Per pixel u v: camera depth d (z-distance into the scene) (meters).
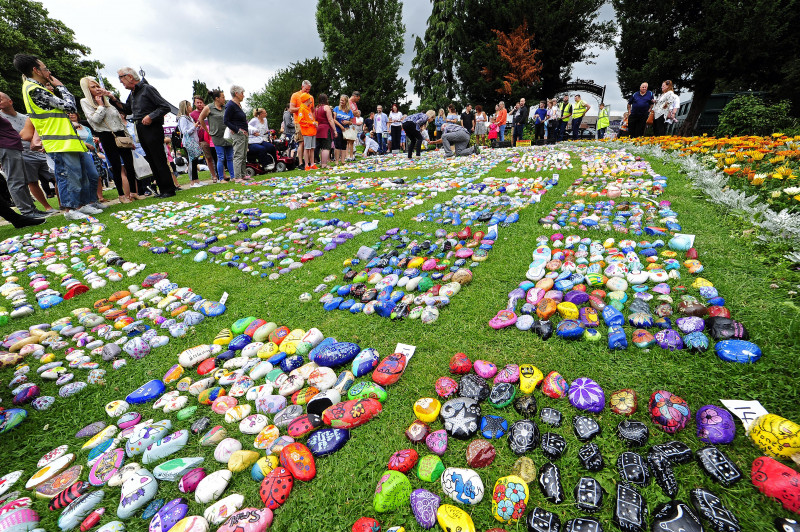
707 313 2.17
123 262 4.23
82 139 6.15
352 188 7.02
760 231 2.96
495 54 25.09
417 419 1.79
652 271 2.59
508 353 2.14
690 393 1.73
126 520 1.52
